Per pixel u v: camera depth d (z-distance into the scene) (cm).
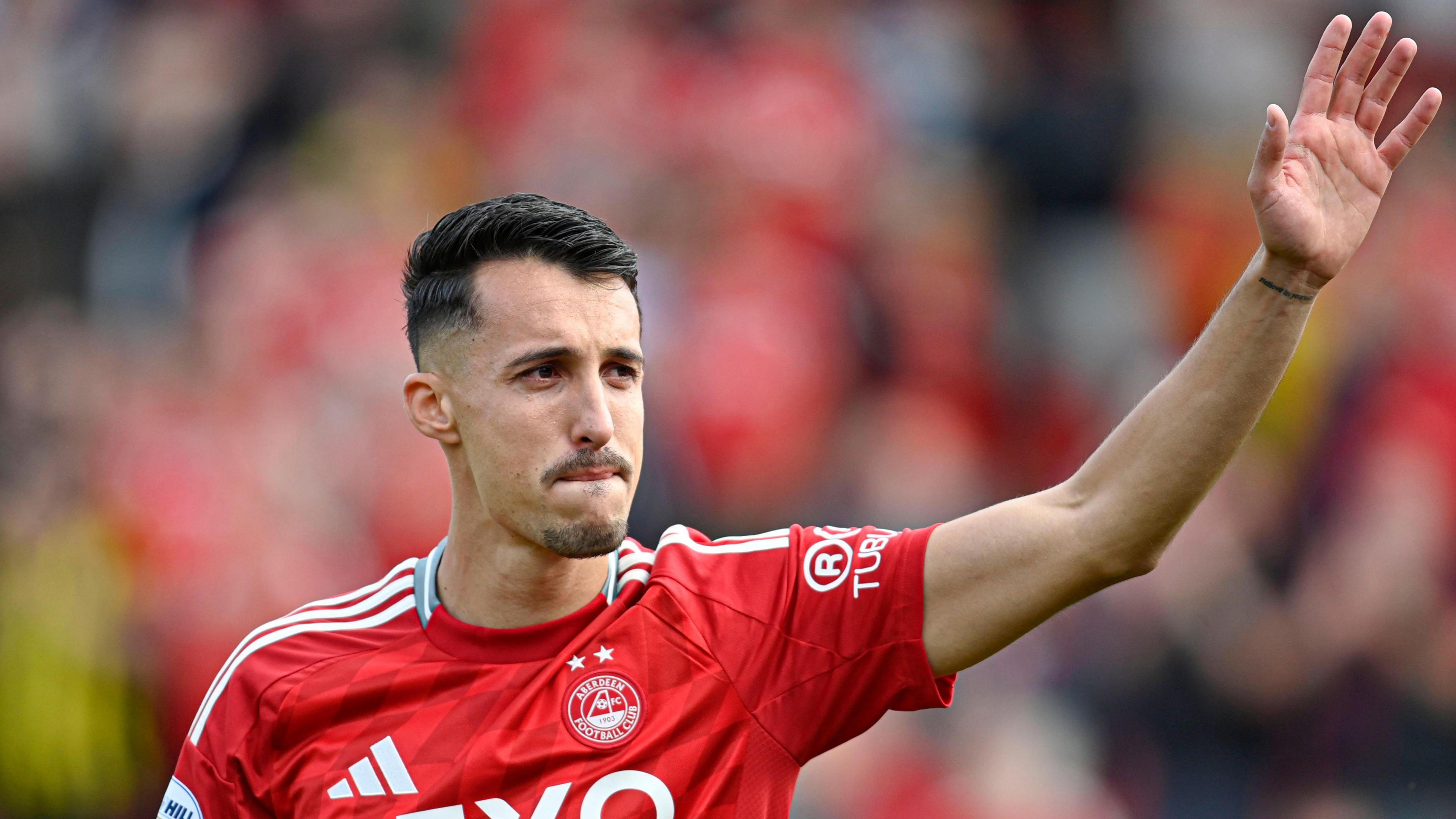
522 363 1006
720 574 1082
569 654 1049
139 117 3922
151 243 3728
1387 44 4122
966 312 3525
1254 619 2866
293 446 3066
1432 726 2911
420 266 1066
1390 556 3056
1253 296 956
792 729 1041
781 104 3588
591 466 1007
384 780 1030
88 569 2959
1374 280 3622
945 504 3147
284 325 3288
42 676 2844
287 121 3791
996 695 2802
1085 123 3741
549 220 1027
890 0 3884
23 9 4194
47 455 3183
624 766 1021
